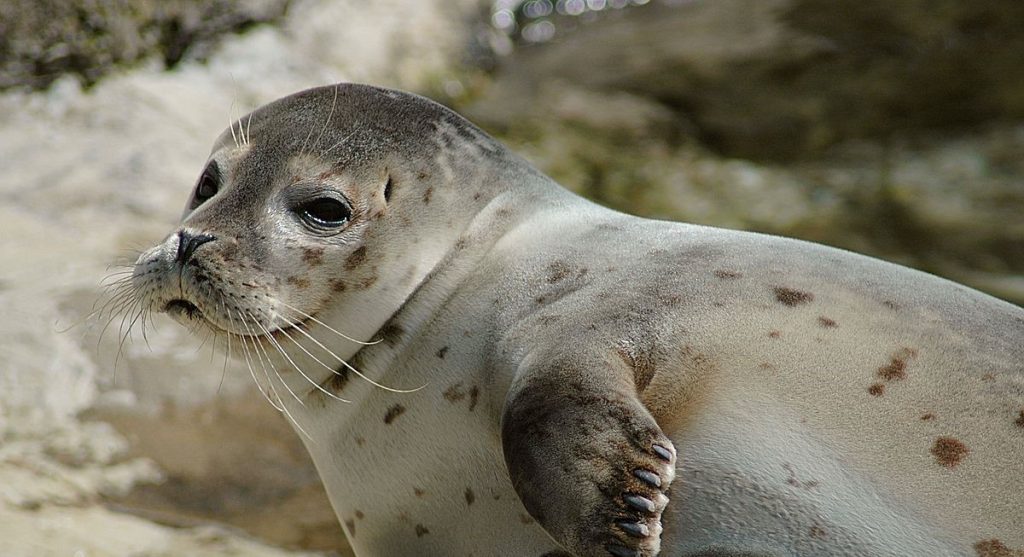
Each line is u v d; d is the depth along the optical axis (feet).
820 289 35.42
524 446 31.65
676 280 36.04
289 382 39.65
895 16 114.42
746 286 35.45
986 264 82.94
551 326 35.60
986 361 33.58
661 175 95.61
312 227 38.40
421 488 36.70
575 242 39.11
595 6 125.39
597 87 109.09
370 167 39.27
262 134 40.86
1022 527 31.09
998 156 95.91
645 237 39.11
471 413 36.14
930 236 86.22
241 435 57.47
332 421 39.14
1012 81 104.58
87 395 57.21
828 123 102.63
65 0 87.66
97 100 85.81
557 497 30.50
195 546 51.93
